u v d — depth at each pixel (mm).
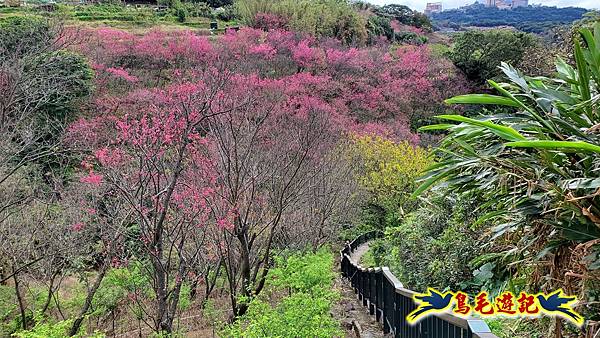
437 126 2664
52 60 11328
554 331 2539
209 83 8375
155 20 28453
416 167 15172
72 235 8484
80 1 28656
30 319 8195
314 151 9727
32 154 9570
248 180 7945
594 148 1840
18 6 21750
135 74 17797
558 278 2322
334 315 6684
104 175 7465
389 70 24328
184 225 7953
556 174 2240
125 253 8766
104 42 19172
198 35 24797
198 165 7922
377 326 6102
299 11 30578
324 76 21281
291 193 8742
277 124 10031
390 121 20797
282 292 8984
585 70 2268
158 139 7480
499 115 2531
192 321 8875
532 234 2383
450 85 23641
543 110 2324
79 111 13648
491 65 23156
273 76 20203
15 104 9867
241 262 8414
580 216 2127
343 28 30781
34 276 8844
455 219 5320
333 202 10891
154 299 8953
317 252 9328
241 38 22578
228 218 7430
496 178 2385
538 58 14641
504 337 3119
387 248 9672
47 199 9250
